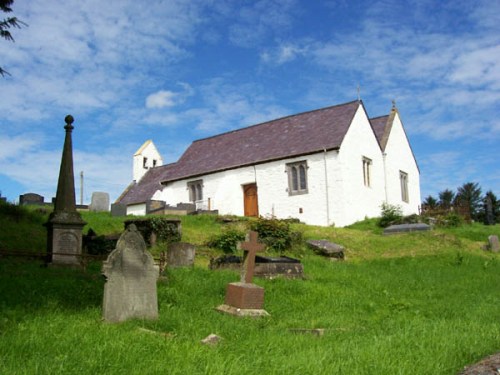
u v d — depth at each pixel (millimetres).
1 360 5996
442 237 23906
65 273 13039
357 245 23203
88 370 5867
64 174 15398
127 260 9195
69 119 15805
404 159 39719
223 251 20328
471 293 14609
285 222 22984
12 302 9242
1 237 17250
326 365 6562
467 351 7195
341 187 31453
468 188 54688
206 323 9203
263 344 7902
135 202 41281
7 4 14438
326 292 13383
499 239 26734
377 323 10453
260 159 34969
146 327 8625
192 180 38312
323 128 34438
